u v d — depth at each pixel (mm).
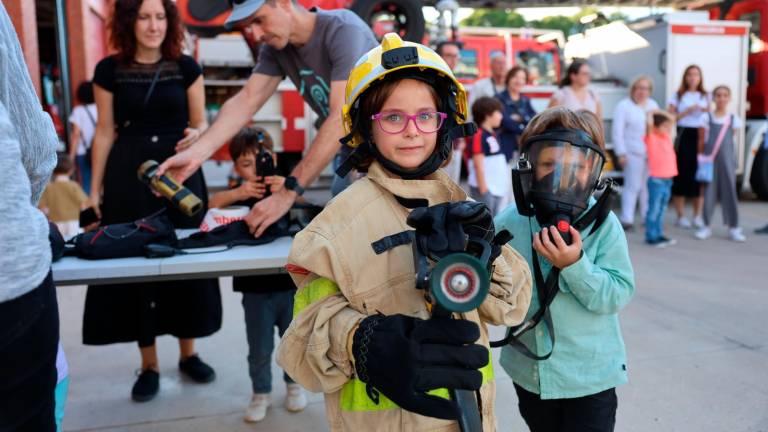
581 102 6992
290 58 2738
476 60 10992
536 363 1891
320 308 1312
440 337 1122
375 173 1378
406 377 1104
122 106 3076
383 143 1354
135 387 3172
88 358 3699
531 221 1951
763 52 9555
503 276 1371
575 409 1901
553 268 1802
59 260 2264
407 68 1333
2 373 1163
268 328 2936
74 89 8891
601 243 1889
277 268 2271
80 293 4891
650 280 5230
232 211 2814
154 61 3127
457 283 1062
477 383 1123
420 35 5719
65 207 5789
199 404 3129
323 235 1324
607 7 12641
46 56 15086
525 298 1451
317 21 2543
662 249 6449
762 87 9602
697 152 7285
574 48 10820
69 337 4004
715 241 6859
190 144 3012
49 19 13977
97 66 3088
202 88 3262
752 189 9555
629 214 7375
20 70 1250
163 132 3121
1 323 1130
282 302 2959
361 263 1311
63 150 9344
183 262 2182
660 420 2904
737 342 3836
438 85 1391
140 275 2154
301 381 1379
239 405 3123
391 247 1314
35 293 1191
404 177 1386
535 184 1706
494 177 5395
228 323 4266
